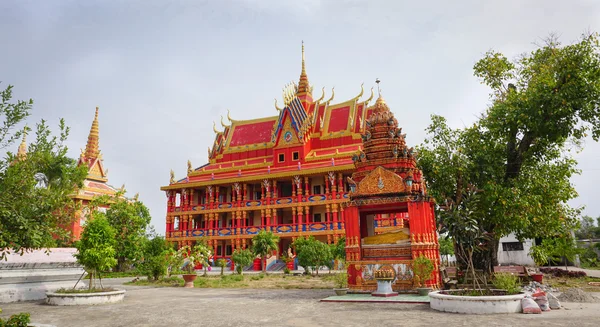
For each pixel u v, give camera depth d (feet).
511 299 42.06
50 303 57.06
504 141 74.38
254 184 196.03
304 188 182.19
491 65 77.97
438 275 60.75
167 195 204.95
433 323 36.24
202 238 186.39
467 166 69.56
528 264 147.33
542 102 62.39
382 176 64.80
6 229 36.52
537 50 73.20
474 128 74.54
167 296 68.54
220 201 200.95
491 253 69.36
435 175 72.64
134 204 150.61
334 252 130.62
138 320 41.73
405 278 60.34
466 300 42.37
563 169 71.36
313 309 47.75
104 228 62.95
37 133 39.96
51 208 40.70
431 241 60.80
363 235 70.38
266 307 50.83
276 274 131.23
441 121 75.05
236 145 216.33
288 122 191.11
